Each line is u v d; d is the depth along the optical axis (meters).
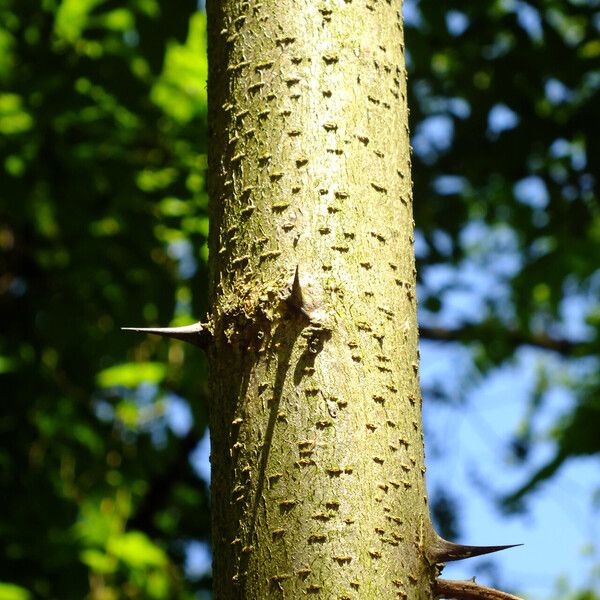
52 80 6.00
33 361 7.26
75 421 7.25
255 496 1.75
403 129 2.02
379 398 1.79
